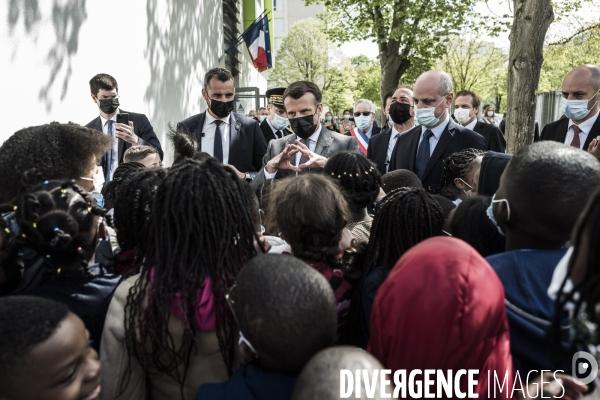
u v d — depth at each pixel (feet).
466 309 3.33
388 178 8.70
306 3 53.67
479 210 5.12
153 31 22.33
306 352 3.57
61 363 3.48
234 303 3.87
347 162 6.92
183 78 27.43
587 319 2.71
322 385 2.79
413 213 5.30
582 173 3.93
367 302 5.10
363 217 7.11
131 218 5.36
